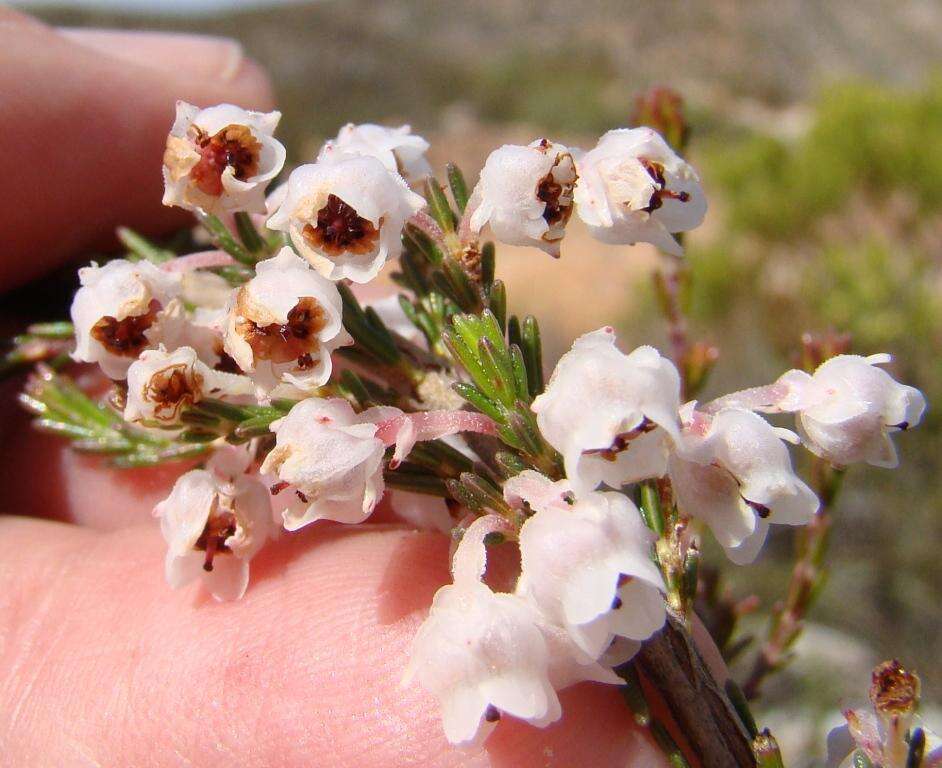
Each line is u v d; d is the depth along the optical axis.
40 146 0.08
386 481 0.05
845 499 0.23
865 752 0.05
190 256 0.06
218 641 0.06
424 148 0.05
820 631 0.20
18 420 0.08
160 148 0.09
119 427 0.06
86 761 0.06
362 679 0.05
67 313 0.09
